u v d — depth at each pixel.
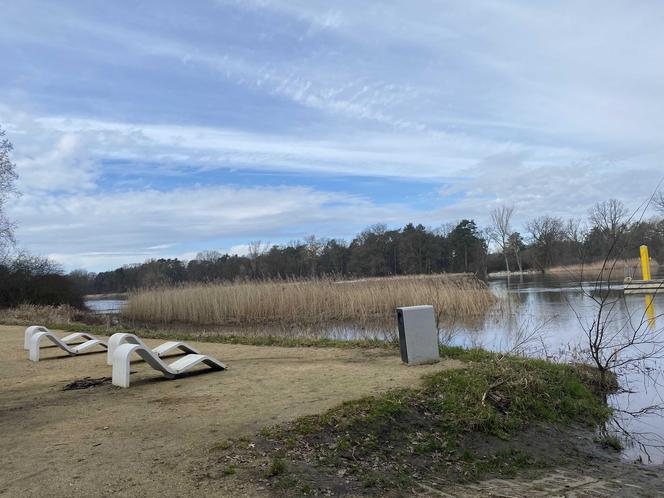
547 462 5.32
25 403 6.49
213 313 21.67
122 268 62.28
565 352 10.34
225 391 6.64
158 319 23.44
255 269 58.25
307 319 19.97
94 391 7.05
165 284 25.72
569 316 17.19
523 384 6.99
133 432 5.05
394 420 5.50
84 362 9.75
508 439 5.71
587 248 45.06
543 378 7.49
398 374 7.29
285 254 67.12
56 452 4.54
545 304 22.00
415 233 69.94
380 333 14.98
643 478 4.95
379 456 4.76
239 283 22.91
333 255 69.50
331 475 4.23
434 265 70.38
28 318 23.17
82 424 5.41
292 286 21.55
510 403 6.50
